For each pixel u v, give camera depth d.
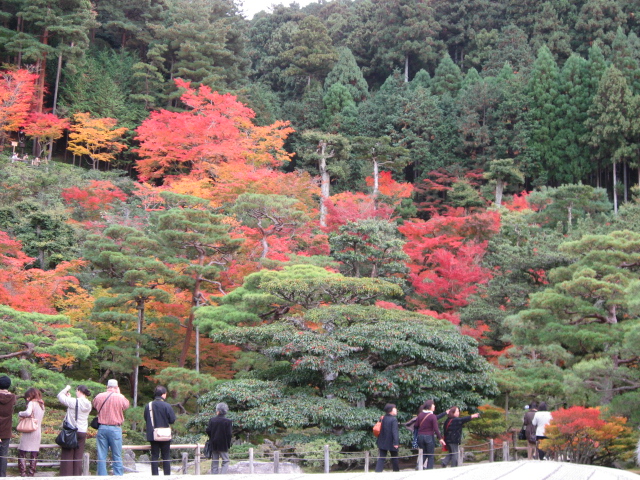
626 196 52.59
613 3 68.12
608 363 18.69
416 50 71.19
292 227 28.44
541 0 72.19
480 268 32.16
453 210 44.03
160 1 62.22
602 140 53.44
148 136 44.72
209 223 24.64
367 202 37.66
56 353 17.02
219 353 26.25
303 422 16.61
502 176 49.56
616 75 53.28
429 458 12.40
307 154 47.97
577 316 20.86
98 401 10.60
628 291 17.84
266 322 22.45
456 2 76.88
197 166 41.25
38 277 23.45
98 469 10.41
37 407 10.69
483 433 19.55
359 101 66.19
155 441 10.63
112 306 24.44
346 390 17.77
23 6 48.41
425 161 57.94
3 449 9.88
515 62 66.50
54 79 53.22
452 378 17.73
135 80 56.16
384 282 21.00
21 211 29.92
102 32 60.72
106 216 32.62
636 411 17.97
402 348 17.53
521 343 21.22
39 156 45.41
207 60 56.59
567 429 15.69
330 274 21.55
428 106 58.78
